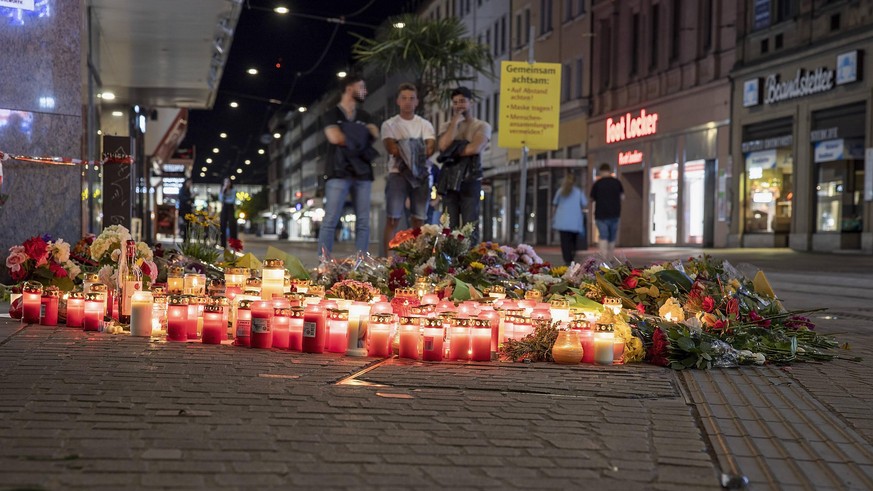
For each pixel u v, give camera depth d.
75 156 11.52
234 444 3.81
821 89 32.94
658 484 3.46
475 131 13.55
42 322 7.53
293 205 123.25
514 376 5.66
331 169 12.59
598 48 48.88
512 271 9.41
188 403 4.57
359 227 12.87
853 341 8.34
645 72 44.50
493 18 61.28
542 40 55.12
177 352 6.17
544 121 26.16
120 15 18.30
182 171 58.06
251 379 5.25
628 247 44.22
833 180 32.88
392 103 72.06
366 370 5.67
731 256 28.84
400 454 3.76
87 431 3.96
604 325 6.30
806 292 15.15
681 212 41.38
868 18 31.11
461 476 3.47
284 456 3.66
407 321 6.12
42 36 11.38
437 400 4.87
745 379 6.02
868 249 30.83
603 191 22.27
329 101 91.81
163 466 3.46
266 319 6.43
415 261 9.45
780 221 35.66
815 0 33.50
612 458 3.80
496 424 4.36
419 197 13.52
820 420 4.73
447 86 27.53
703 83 39.91
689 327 6.64
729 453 3.96
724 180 38.53
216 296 6.64
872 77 30.81
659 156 43.31
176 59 23.25
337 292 6.82
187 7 17.66
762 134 36.62
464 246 9.46
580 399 5.04
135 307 6.93
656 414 4.72
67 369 5.43
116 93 28.56
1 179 9.97
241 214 38.50
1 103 11.19
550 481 3.45
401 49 27.23
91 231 14.77
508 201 59.06
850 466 3.83
